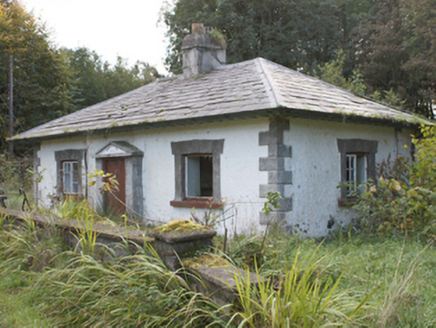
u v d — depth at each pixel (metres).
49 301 4.45
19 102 22.45
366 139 9.58
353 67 26.77
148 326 3.69
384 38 24.33
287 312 3.26
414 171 8.02
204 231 4.38
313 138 8.38
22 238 5.77
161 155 9.77
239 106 7.98
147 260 4.24
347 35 28.22
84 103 34.25
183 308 3.57
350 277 4.93
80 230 5.39
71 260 4.80
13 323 4.08
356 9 29.81
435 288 4.56
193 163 9.60
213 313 3.61
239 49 24.03
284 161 7.78
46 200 12.73
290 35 25.05
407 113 11.66
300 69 25.86
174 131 9.48
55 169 12.55
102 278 4.20
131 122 9.75
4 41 21.09
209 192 10.64
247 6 25.06
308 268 3.67
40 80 23.11
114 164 10.70
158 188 9.83
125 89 37.09
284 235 6.71
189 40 12.27
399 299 3.79
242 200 8.20
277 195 6.11
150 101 11.17
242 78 9.99
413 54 22.39
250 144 8.10
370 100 11.48
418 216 7.23
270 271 4.45
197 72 12.09
